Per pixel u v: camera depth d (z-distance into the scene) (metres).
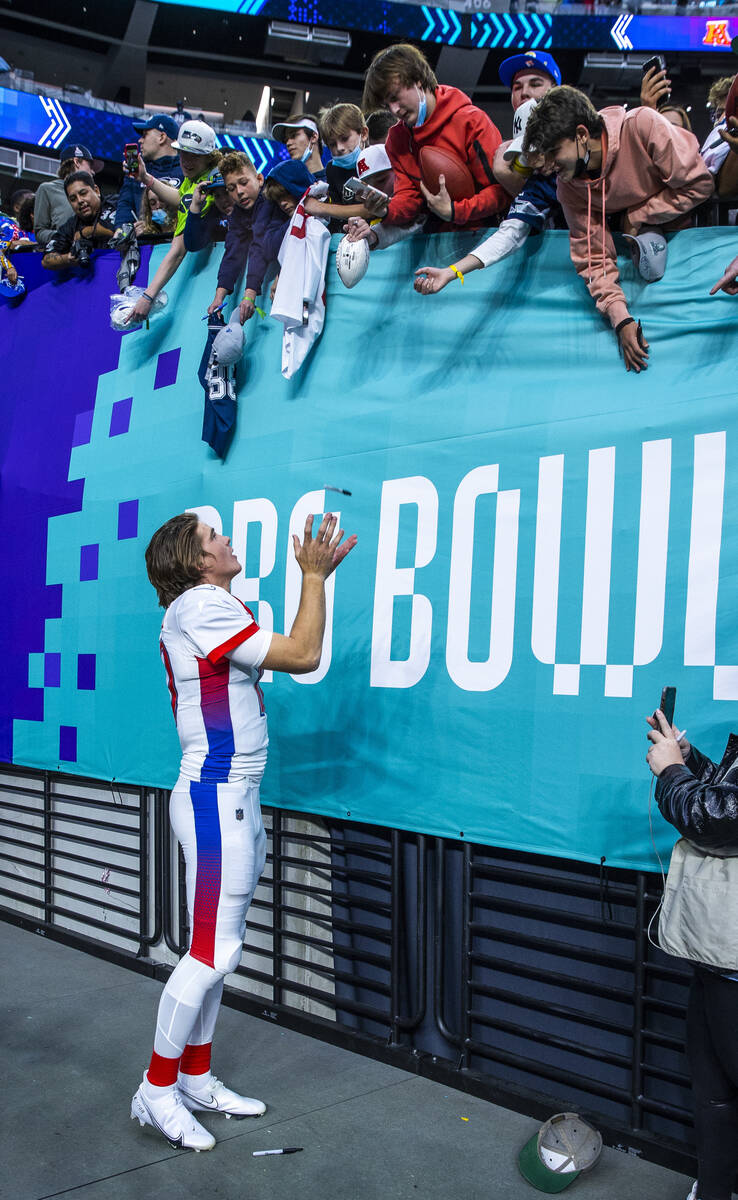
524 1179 2.47
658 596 2.57
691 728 2.48
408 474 3.24
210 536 2.80
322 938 3.57
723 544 2.47
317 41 23.39
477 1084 2.95
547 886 2.82
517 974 2.94
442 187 2.96
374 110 3.06
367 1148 2.64
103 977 4.16
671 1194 2.37
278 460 3.73
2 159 22.25
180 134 3.93
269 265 3.84
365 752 3.29
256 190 3.74
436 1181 2.47
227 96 27.23
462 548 3.05
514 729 2.87
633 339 2.62
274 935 3.59
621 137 2.50
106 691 4.45
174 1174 2.52
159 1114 2.65
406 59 2.92
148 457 4.37
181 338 4.27
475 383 3.08
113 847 4.43
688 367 2.59
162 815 4.15
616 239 2.71
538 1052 2.88
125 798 4.47
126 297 4.24
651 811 2.53
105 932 4.53
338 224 3.69
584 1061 2.77
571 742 2.73
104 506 4.57
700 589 2.50
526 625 2.87
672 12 21.84
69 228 4.90
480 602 2.99
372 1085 3.04
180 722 2.75
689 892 2.01
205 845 2.66
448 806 3.02
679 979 2.57
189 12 23.22
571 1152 2.45
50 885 4.81
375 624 3.29
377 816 3.23
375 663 3.28
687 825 1.96
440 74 24.16
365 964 3.38
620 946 2.70
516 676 2.88
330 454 3.52
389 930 3.20
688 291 2.59
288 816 3.73
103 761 4.44
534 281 2.95
